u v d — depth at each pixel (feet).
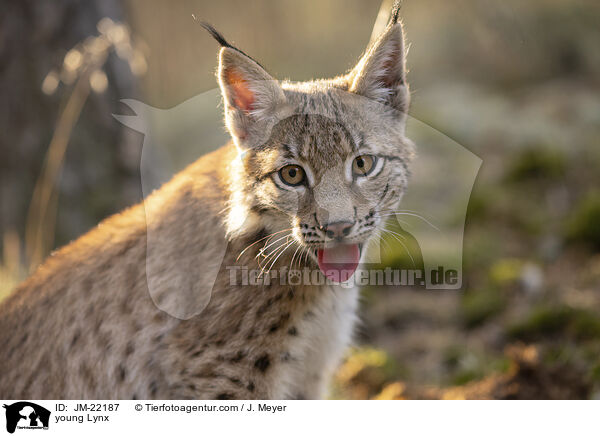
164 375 15.65
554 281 24.94
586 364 19.26
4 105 26.86
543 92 39.58
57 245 26.50
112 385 15.75
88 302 16.02
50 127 26.96
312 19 51.90
